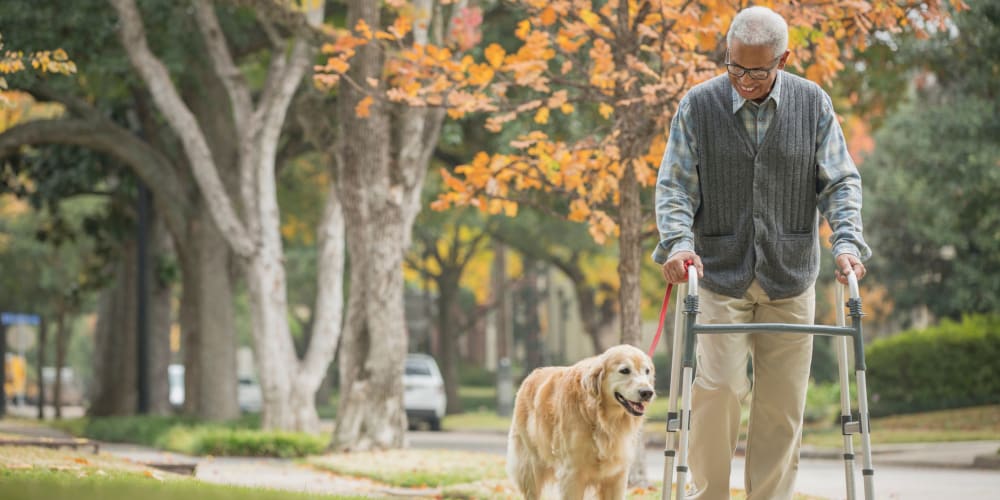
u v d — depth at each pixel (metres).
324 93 19.33
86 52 20.38
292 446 17.80
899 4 10.83
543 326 63.22
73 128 22.88
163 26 21.59
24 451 10.63
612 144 11.16
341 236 20.67
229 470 14.69
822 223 13.75
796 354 6.03
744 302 5.95
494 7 20.28
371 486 12.61
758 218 5.90
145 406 25.39
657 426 26.80
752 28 5.67
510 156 11.07
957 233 25.73
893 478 13.38
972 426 21.03
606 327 42.31
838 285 5.82
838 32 10.92
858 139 33.62
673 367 5.69
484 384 59.41
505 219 31.42
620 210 11.51
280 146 25.06
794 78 6.00
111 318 30.97
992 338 23.78
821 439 21.25
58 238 29.91
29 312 42.88
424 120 17.56
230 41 23.41
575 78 15.51
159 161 23.77
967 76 22.16
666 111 10.98
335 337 20.48
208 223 23.84
